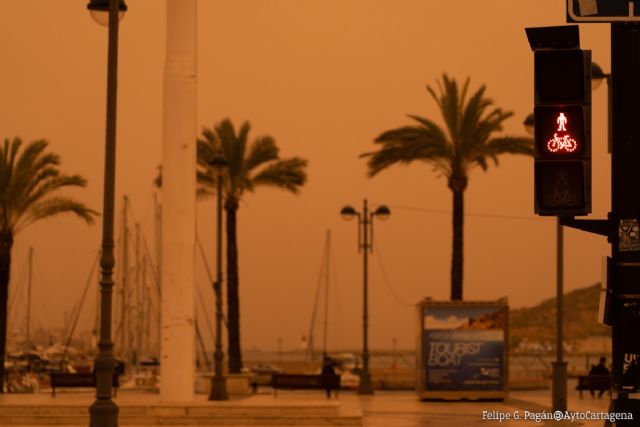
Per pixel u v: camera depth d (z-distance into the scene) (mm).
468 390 46250
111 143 23484
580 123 12656
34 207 58188
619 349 12688
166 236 38062
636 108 12906
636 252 12711
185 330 37688
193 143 38406
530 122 35031
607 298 12711
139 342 122062
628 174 12844
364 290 58406
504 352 46281
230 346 66438
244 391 53625
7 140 57875
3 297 55594
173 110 38188
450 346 46406
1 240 56375
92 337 118438
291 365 110125
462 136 58938
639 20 12805
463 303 46500
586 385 49375
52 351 134875
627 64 12922
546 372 81938
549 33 12812
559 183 12617
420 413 38812
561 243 34906
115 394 43562
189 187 38219
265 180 67875
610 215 12883
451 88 59219
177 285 37844
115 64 23750
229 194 67438
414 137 59031
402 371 88000
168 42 38469
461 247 59188
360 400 48062
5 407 34719
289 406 34625
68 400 37906
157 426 34562
